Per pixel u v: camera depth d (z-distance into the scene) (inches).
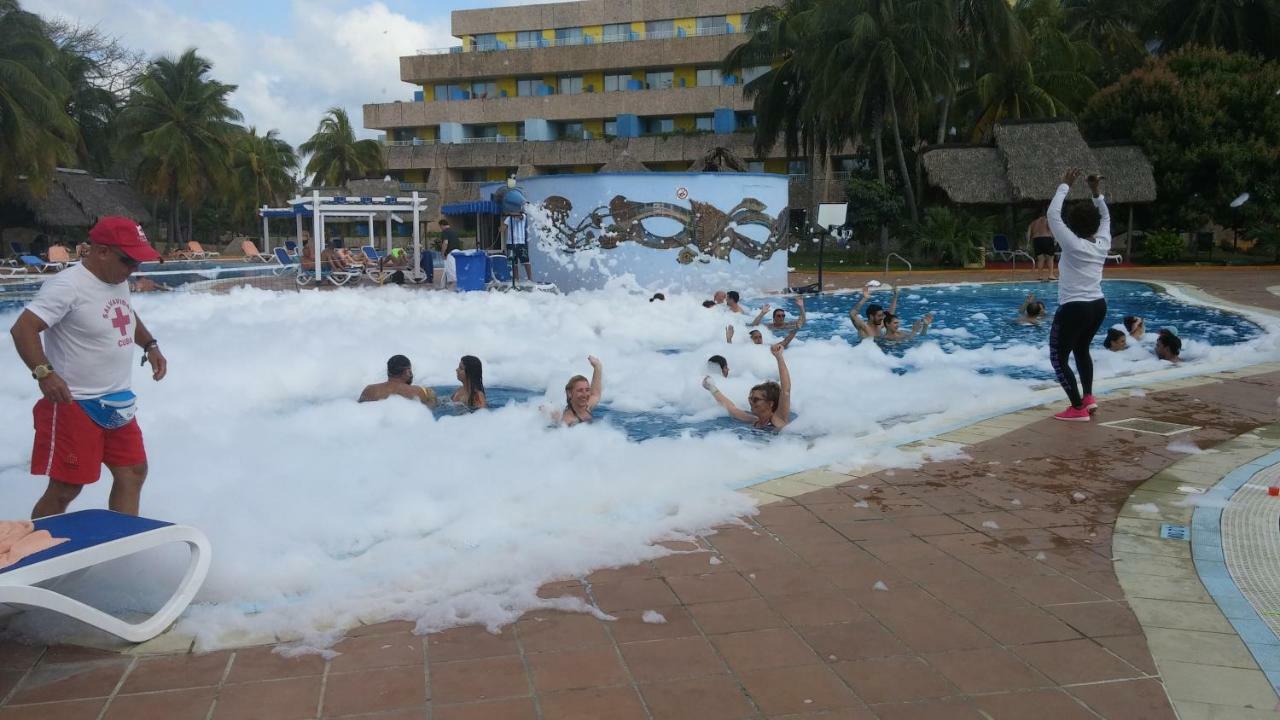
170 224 2014.0
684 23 2472.9
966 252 1167.0
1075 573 147.0
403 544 164.4
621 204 795.4
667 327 517.7
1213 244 1263.5
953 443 236.4
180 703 108.7
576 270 814.5
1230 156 1105.4
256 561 153.6
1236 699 107.2
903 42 1242.0
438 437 256.7
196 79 1977.1
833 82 1279.5
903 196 1385.3
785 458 223.8
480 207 933.8
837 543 163.0
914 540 163.9
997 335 518.0
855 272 1117.7
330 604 137.0
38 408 146.8
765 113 1545.3
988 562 152.6
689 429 288.5
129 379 153.9
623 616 132.6
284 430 266.1
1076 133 1216.8
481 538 167.9
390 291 729.6
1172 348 392.2
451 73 2522.1
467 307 587.8
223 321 516.4
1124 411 273.7
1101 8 1621.6
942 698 108.4
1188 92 1159.6
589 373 374.3
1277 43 1417.3
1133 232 1225.4
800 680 113.1
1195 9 1441.9
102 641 125.9
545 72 2465.6
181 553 156.6
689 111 2305.6
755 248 835.4
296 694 110.8
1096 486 196.1
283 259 1179.3
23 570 111.7
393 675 115.4
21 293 829.2
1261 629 125.3
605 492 192.4
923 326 510.0
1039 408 281.0
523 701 108.5
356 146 2460.6
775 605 136.1
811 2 1499.8
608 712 105.6
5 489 209.6
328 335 449.1
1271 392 301.0
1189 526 168.9
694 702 107.8
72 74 1913.1
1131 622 128.4
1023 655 119.0
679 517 175.8
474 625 130.5
